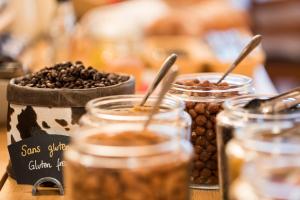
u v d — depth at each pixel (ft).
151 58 5.90
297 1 10.52
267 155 1.76
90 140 1.94
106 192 1.85
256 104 2.27
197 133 2.61
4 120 3.66
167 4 9.09
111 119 2.14
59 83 2.69
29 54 6.51
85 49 6.03
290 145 1.77
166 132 1.97
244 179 1.79
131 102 2.37
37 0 8.80
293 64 10.45
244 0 10.91
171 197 1.89
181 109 2.24
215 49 6.40
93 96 2.59
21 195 2.62
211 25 8.79
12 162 2.69
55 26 6.02
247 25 9.77
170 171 1.87
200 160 2.63
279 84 10.34
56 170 2.64
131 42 6.19
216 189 2.65
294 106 2.29
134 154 1.85
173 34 8.15
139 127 2.02
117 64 4.89
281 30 10.69
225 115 2.25
